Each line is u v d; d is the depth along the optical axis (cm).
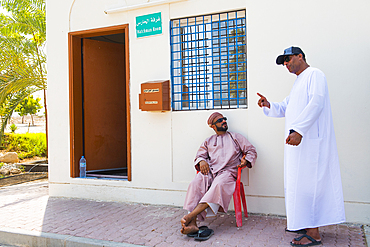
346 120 372
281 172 402
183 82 471
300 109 306
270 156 407
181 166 458
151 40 477
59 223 403
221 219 399
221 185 344
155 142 473
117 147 619
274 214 407
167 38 467
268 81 406
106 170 596
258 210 414
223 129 389
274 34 402
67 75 538
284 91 400
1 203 511
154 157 475
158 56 473
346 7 371
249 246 313
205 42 457
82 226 389
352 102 370
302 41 389
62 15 538
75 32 531
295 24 392
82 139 555
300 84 310
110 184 505
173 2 459
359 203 368
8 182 719
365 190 366
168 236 348
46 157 1002
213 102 454
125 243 333
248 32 413
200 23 460
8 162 951
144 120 480
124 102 635
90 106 571
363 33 366
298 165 303
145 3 475
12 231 380
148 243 331
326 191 301
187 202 359
